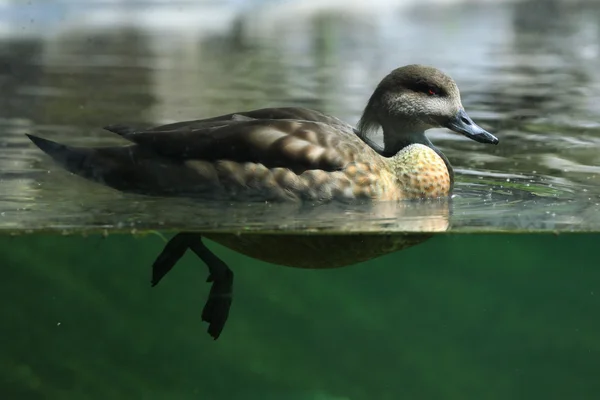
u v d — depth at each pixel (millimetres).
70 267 15523
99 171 9773
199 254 9445
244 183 9508
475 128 10562
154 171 9664
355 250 9250
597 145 11875
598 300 15312
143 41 21172
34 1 26594
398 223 8922
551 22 24734
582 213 9289
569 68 17234
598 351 14656
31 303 14656
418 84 10562
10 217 8867
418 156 10125
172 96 14719
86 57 18500
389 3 29453
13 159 10891
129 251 15672
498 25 24344
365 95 14742
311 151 9547
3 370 13562
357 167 9648
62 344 14430
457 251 15320
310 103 14125
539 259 14828
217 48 20141
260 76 16578
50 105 13914
